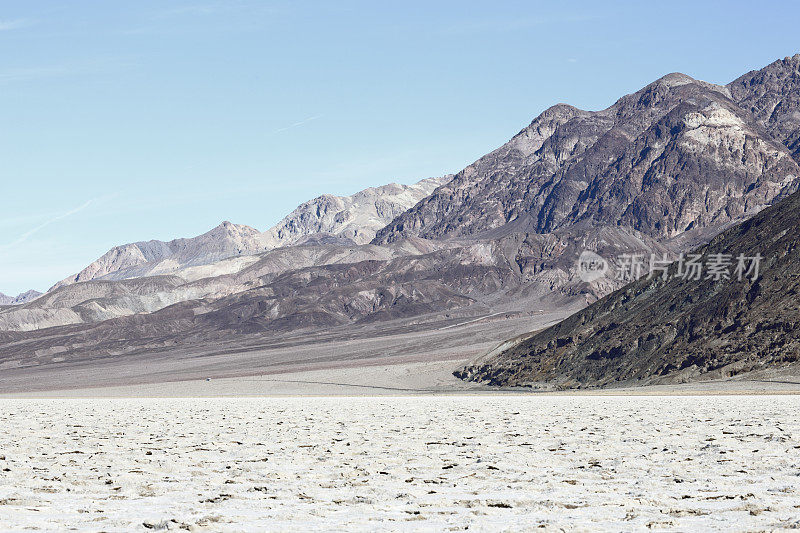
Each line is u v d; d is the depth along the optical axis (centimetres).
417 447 3300
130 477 2414
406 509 1758
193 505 1848
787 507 1675
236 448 3356
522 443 3378
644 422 4462
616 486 2084
